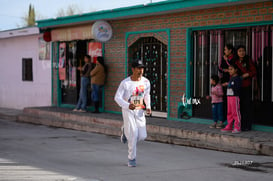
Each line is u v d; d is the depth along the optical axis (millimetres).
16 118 15383
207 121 10664
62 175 6449
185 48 11109
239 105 9266
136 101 7070
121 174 6547
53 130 12508
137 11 11711
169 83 11570
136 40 12586
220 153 8469
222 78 10039
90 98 14688
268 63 9414
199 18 10742
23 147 9211
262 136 8750
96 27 12656
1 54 20062
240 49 9352
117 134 11258
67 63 15711
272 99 9359
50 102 16672
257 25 9586
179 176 6402
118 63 13219
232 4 9766
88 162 7520
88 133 11820
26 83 18266
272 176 6379
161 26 11758
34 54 17562
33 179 6176
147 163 7438
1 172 6648
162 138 9992
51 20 14898
